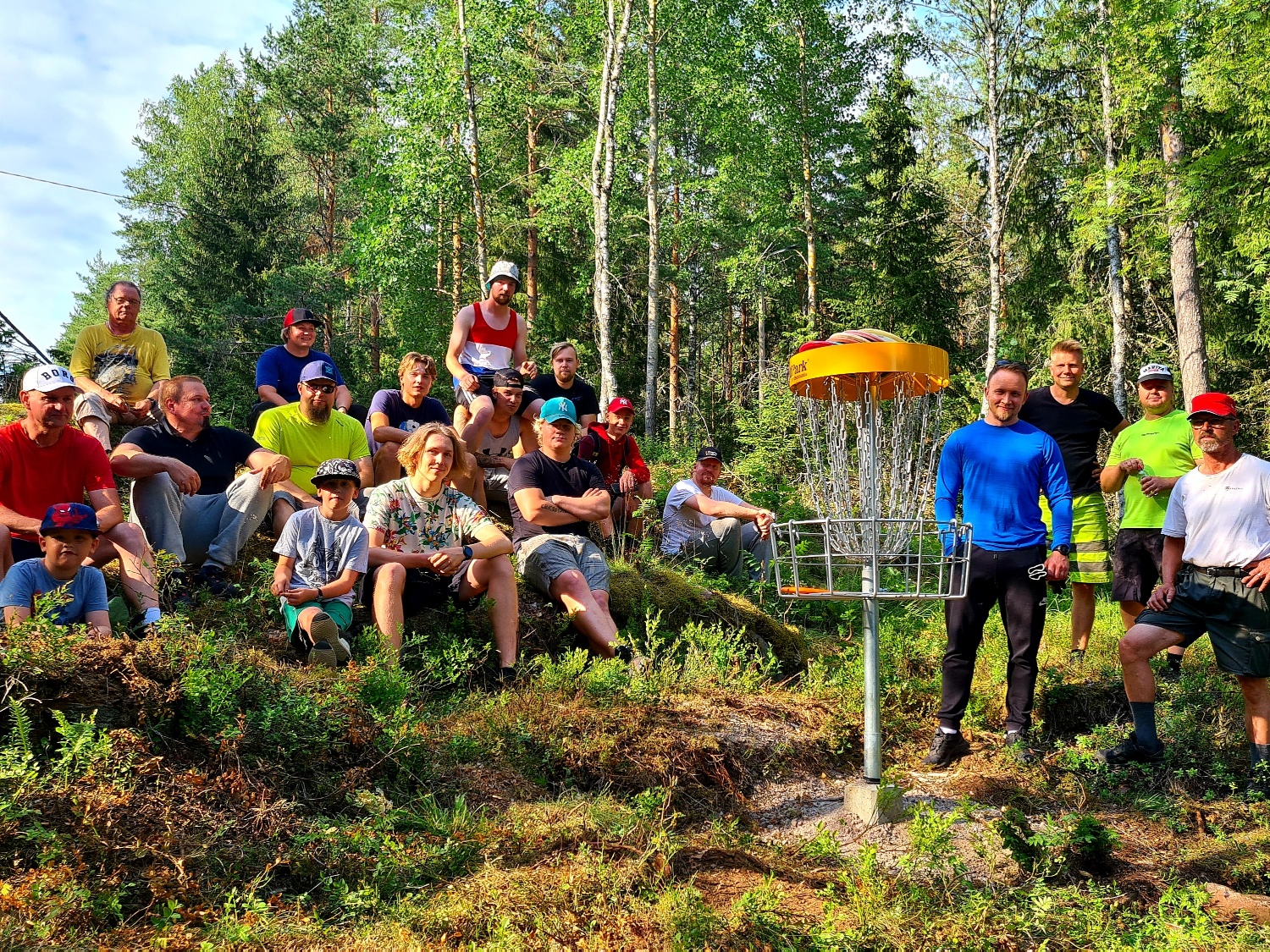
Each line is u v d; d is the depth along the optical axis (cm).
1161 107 1573
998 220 2014
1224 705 581
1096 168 1931
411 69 2208
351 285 2803
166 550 563
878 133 2795
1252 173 1360
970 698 604
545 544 629
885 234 2725
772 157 2558
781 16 2464
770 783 502
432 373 774
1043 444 533
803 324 2558
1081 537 674
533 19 2280
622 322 2914
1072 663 648
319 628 491
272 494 595
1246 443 1841
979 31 2041
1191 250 1572
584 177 2195
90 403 700
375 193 2330
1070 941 351
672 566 782
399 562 564
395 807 399
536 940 317
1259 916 379
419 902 339
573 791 454
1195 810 488
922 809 438
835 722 555
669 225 2497
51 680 368
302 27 3231
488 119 2245
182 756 376
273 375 777
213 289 3008
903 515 455
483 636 591
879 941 339
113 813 327
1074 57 2019
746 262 2578
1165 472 650
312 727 409
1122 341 1802
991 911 361
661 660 604
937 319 2688
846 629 757
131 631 482
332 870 349
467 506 595
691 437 2331
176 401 605
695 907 333
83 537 441
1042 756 544
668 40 2291
